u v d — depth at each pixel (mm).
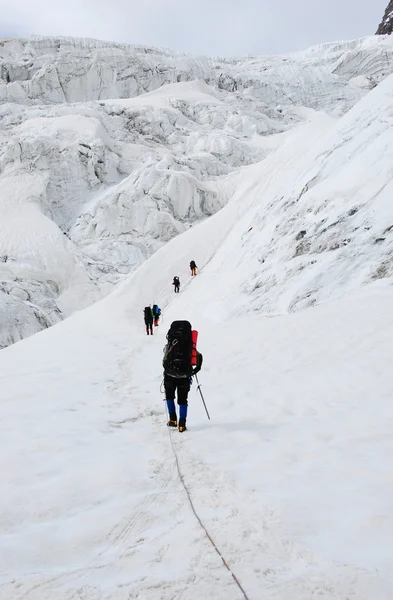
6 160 54875
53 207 52344
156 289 29500
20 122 66375
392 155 16562
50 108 73250
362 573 2357
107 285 39688
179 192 49688
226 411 6332
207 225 36250
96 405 7000
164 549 2777
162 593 2312
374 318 10125
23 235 43656
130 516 3266
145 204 47781
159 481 3945
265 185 41250
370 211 15133
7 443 5109
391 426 4992
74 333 18922
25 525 3191
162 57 113688
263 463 4195
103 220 47312
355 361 7844
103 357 11820
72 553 2785
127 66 104812
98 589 2381
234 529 2951
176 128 76375
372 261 13414
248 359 9273
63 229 50062
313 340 9648
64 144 57750
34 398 7426
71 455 4684
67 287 39312
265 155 68500
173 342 5617
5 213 47344
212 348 10859
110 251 44094
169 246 33688
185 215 49906
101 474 4082
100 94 102000
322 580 2328
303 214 18531
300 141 50938
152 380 8789
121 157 61344
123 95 103188
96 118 67500
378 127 18641
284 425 5422
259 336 11086
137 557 2699
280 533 2844
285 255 17234
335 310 11617
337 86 112188
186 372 5531
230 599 2236
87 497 3631
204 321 17328
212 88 102938
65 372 9703
